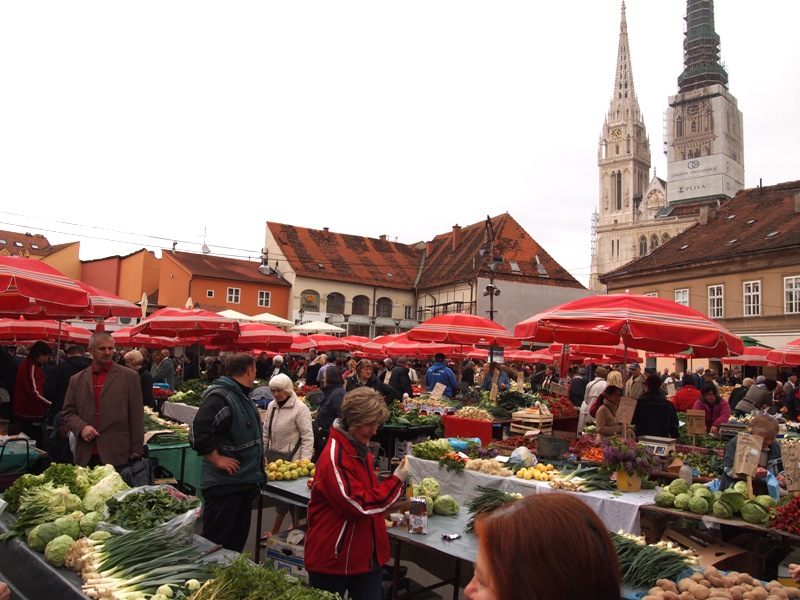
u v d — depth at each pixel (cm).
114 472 507
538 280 5328
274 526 705
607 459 620
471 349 2466
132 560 355
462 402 1445
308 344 2048
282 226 5794
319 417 844
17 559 387
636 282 4653
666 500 561
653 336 715
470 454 807
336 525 402
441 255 6072
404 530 516
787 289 3669
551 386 1659
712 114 12631
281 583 313
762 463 624
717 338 714
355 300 5709
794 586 486
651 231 12050
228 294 5091
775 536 582
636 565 424
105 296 1078
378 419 412
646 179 14562
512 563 135
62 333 1845
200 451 498
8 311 981
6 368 1048
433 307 5684
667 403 892
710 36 14012
